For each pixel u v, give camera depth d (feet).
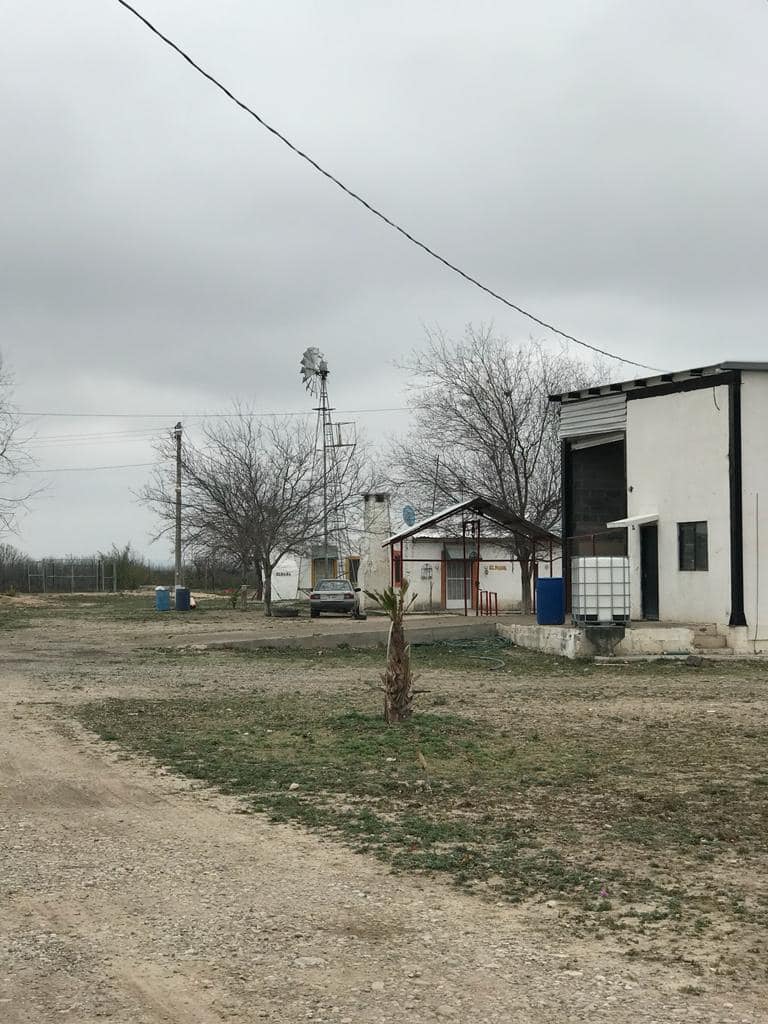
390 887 23.29
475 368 139.23
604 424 94.17
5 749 40.88
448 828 28.58
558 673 71.92
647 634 79.51
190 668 74.28
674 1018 16.26
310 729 45.70
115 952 19.11
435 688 62.80
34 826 28.96
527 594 123.75
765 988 17.58
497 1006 16.70
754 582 81.10
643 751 40.65
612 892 22.93
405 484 127.34
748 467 81.30
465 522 118.62
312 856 25.91
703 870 24.71
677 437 86.63
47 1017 16.28
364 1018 16.24
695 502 84.69
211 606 179.73
